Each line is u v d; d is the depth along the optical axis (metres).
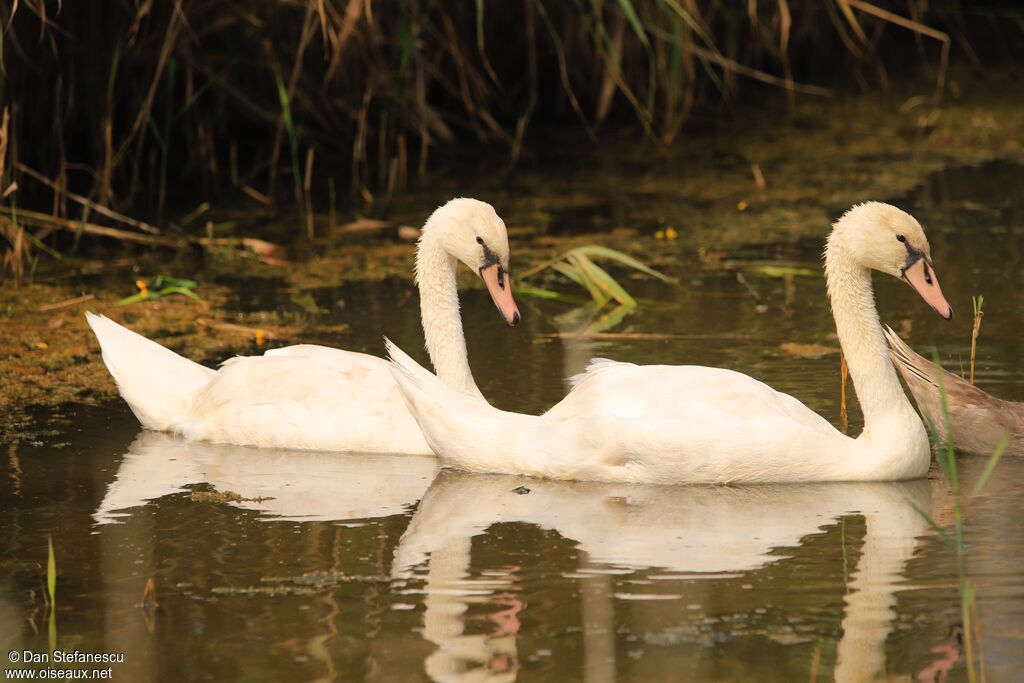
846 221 11.05
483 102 23.62
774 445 10.41
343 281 16.92
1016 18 32.06
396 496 10.30
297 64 19.59
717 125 26.62
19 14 17.92
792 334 14.25
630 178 22.61
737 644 7.59
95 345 14.41
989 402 11.12
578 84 26.16
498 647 7.59
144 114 20.53
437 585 8.47
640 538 9.27
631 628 7.82
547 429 10.74
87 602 8.29
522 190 21.92
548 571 8.67
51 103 19.94
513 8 24.62
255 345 14.23
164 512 9.88
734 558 8.86
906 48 32.81
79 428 12.05
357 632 7.82
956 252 17.08
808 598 8.18
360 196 21.59
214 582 8.56
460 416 10.95
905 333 13.98
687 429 10.43
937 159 23.05
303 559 8.93
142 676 7.34
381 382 11.74
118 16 19.55
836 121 26.52
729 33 26.02
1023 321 14.19
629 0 20.83
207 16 20.45
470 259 11.99
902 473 10.53
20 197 19.97
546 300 16.25
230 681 7.27
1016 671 7.23
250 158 23.84
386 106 22.61
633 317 15.21
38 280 16.92
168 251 18.52
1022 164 22.36
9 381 13.23
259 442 11.70
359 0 18.23
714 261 17.52
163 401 12.10
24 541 9.28
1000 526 9.38
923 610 7.98
